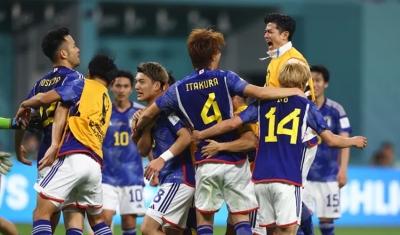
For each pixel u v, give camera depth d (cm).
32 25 7550
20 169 5128
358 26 7225
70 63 2727
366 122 7244
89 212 2716
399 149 7262
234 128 2523
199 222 2597
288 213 2531
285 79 2575
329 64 7338
